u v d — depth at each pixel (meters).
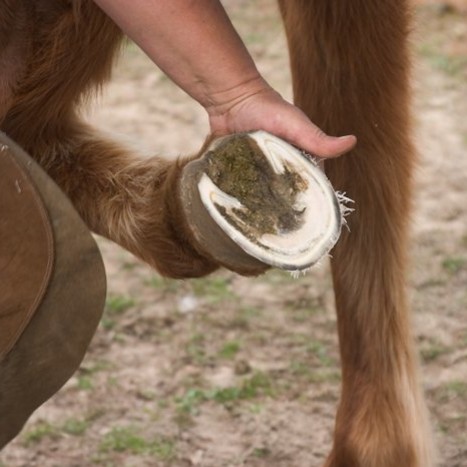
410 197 6.01
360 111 5.79
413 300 8.95
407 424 6.12
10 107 4.86
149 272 9.44
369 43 5.69
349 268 6.03
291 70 5.89
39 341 4.22
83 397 7.91
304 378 8.08
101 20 4.83
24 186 4.07
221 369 8.22
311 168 3.93
